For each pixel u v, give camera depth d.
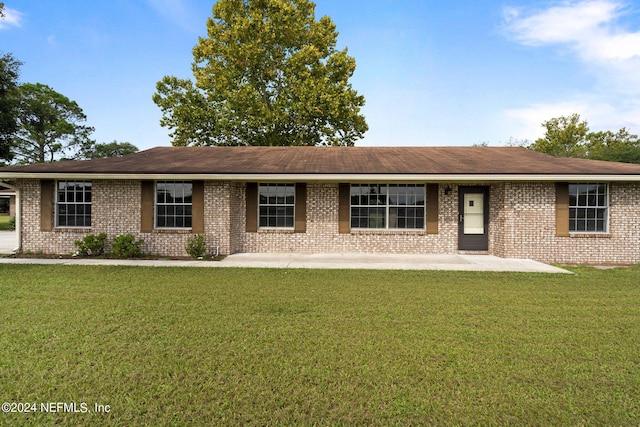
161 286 7.46
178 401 3.19
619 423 2.96
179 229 11.97
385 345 4.41
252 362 3.92
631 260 11.36
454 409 3.13
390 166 11.99
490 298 6.68
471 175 10.88
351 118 24.34
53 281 7.84
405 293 7.00
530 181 11.48
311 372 3.72
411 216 12.51
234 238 12.38
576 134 36.81
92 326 4.93
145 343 4.39
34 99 44.59
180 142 24.38
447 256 11.87
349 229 12.43
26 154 45.47
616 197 11.45
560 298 6.71
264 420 2.94
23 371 3.66
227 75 23.44
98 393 3.30
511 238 11.47
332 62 24.20
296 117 23.70
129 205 12.06
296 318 5.40
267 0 23.80
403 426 2.90
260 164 12.52
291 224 12.69
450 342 4.53
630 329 5.05
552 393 3.39
